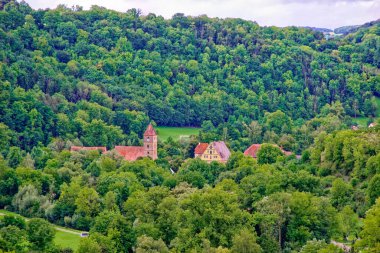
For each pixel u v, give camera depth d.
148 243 179.88
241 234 178.62
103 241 184.75
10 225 191.88
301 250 180.00
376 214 175.38
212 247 177.12
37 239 187.50
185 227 192.38
